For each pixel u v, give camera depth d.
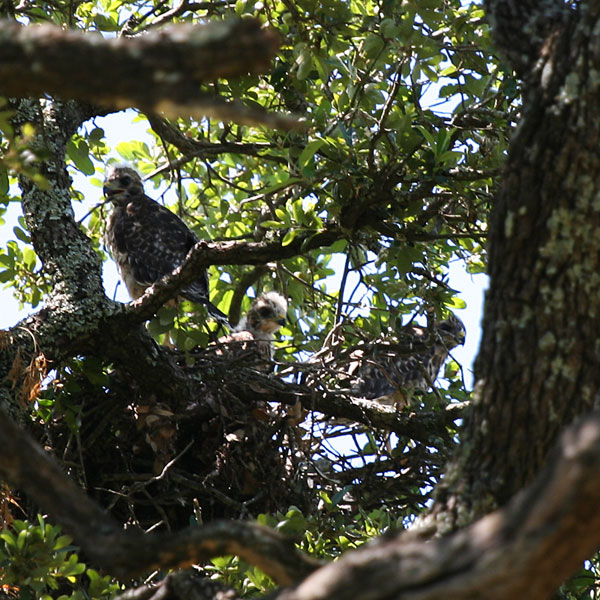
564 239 5.51
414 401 12.95
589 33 5.60
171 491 11.19
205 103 3.70
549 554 3.53
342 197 9.84
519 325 5.57
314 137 10.65
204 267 10.30
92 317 10.39
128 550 4.73
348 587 3.86
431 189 10.15
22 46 3.70
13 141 5.02
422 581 3.75
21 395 9.71
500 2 6.27
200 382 11.26
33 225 10.88
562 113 5.55
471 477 5.59
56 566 7.93
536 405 5.52
